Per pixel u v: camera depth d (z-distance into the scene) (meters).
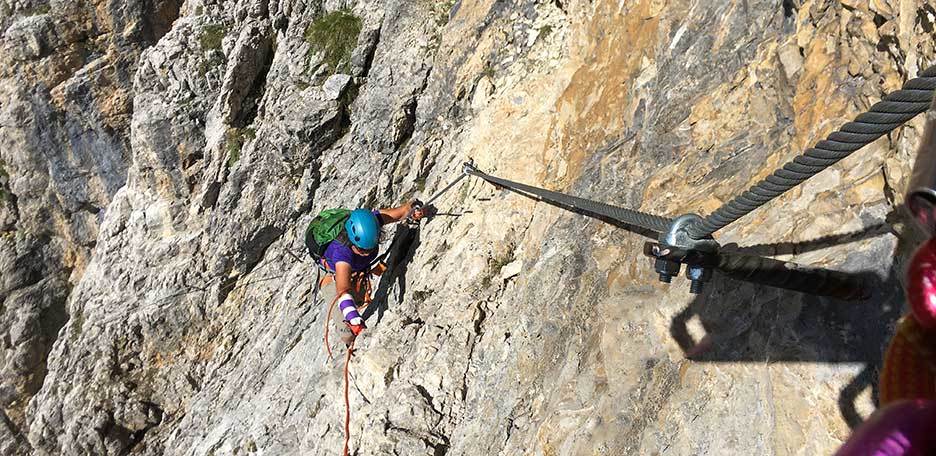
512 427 4.88
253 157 10.40
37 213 15.99
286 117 9.64
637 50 5.34
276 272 10.95
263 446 7.49
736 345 3.52
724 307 3.67
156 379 11.87
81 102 14.84
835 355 3.03
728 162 4.18
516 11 7.41
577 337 4.68
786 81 3.94
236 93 10.98
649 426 3.80
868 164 3.27
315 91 9.54
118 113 15.08
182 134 11.88
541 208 5.86
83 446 11.66
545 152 6.18
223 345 11.38
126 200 12.98
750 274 2.82
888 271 2.92
